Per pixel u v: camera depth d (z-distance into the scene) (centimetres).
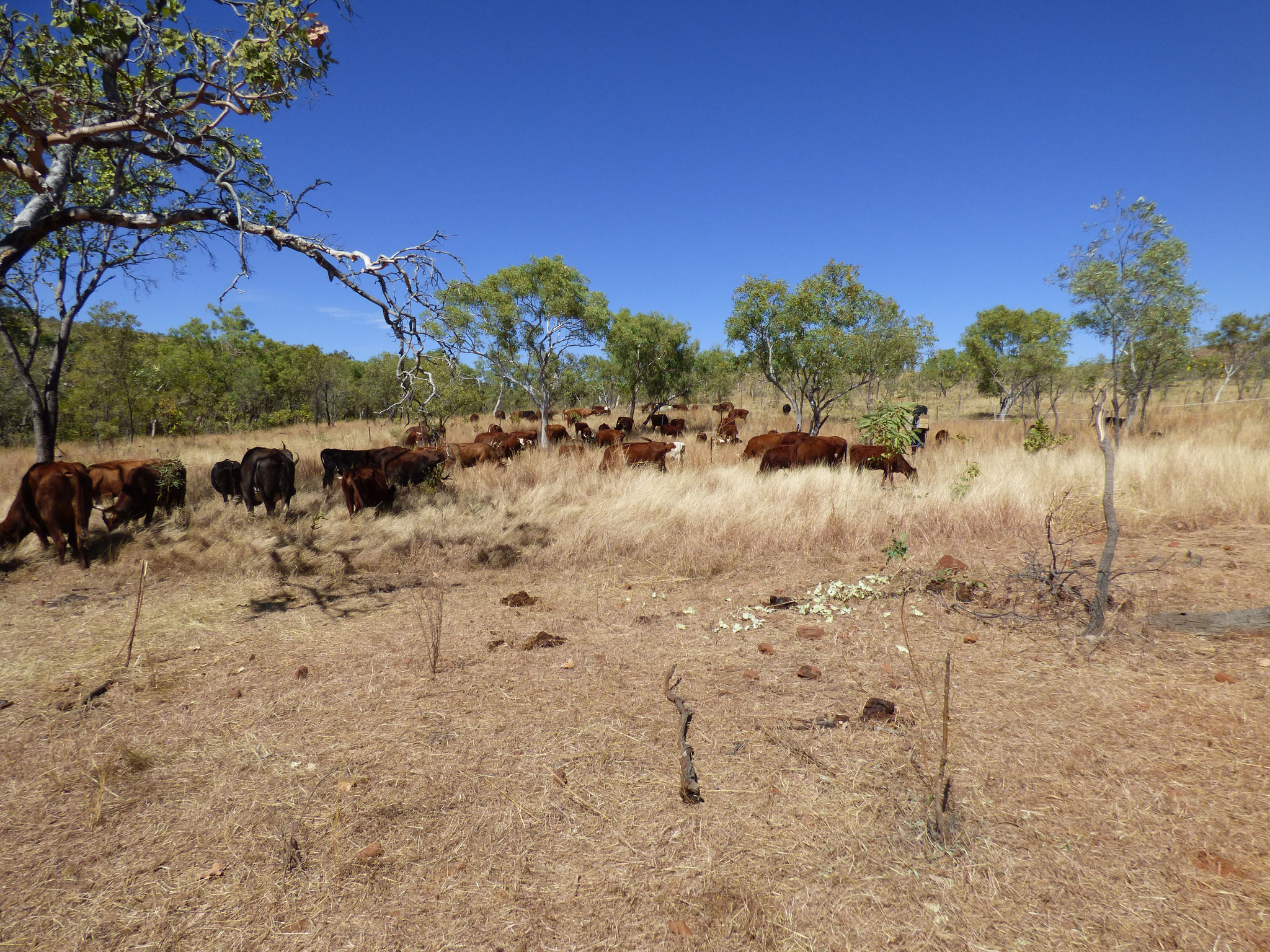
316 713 379
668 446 1415
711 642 477
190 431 2450
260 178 509
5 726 371
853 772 295
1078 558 622
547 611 568
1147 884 218
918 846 244
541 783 299
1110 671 382
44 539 751
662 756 318
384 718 370
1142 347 1361
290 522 899
